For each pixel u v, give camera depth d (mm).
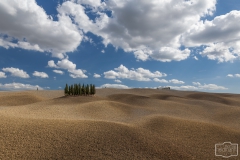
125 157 4746
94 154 4793
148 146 5523
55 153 4770
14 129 5855
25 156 4559
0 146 4844
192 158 5148
